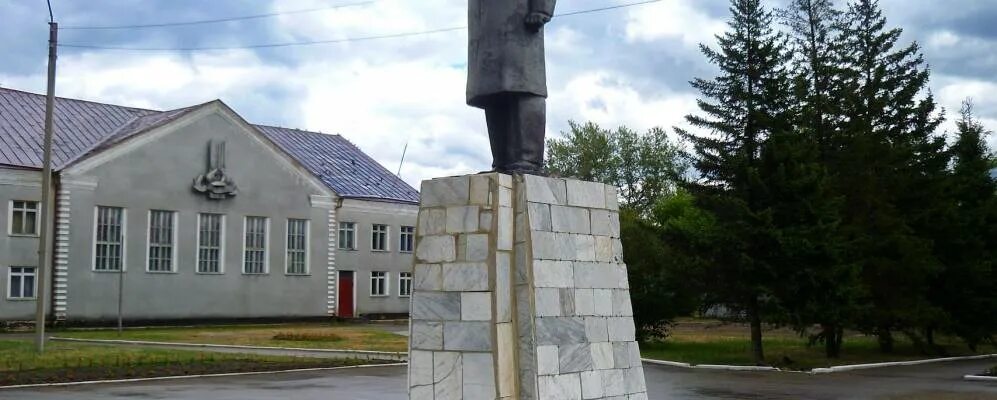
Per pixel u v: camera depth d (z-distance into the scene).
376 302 52.31
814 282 23.77
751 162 26.09
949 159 34.56
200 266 43.56
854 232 27.50
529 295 9.22
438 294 9.45
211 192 43.62
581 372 9.66
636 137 73.06
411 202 54.50
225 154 44.47
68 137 42.25
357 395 16.11
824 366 24.61
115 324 40.19
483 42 10.30
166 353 23.69
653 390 18.52
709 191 27.59
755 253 24.53
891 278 28.11
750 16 28.00
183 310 42.69
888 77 37.22
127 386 17.23
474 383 9.08
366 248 51.91
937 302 31.42
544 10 10.10
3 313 37.22
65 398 15.14
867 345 33.97
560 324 9.52
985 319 31.20
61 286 38.56
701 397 17.27
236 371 20.27
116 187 40.56
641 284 30.64
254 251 45.88
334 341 32.34
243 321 45.00
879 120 35.28
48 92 23.84
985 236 32.19
